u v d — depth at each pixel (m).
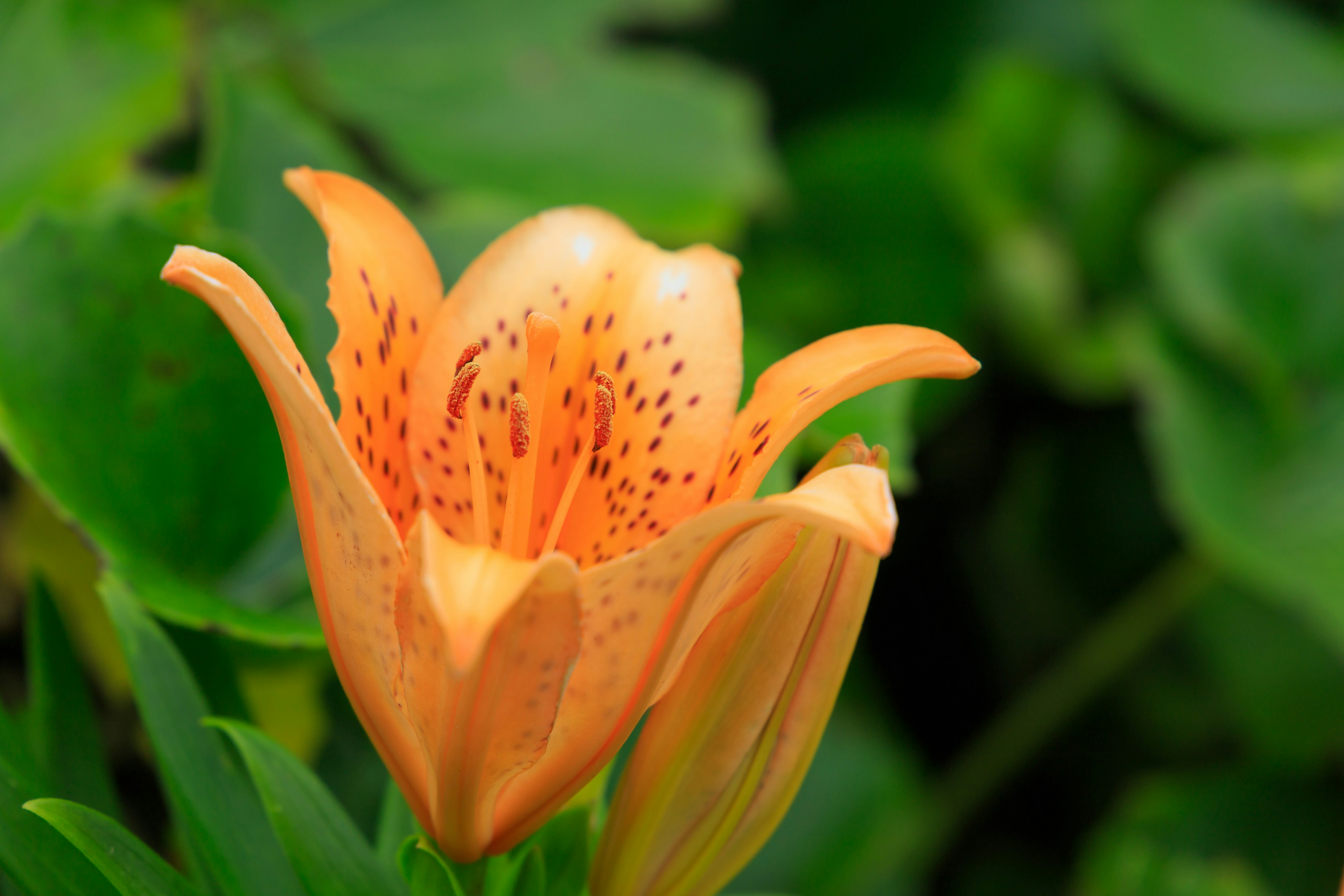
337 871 0.65
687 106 1.04
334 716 0.79
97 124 0.82
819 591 0.63
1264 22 1.38
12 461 0.68
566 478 0.66
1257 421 1.21
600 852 0.65
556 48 1.05
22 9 0.81
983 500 1.35
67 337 0.69
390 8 1.02
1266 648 1.25
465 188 0.97
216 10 0.97
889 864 1.12
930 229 1.34
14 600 0.78
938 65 1.42
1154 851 1.01
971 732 1.32
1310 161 1.31
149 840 0.77
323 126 1.00
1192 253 1.22
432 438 0.65
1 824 0.63
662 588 0.61
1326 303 1.24
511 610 0.60
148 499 0.70
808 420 0.63
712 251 0.66
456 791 0.62
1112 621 1.22
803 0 1.41
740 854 0.65
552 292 0.66
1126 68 1.41
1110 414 1.34
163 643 0.66
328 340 0.75
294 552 0.74
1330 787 1.19
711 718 0.64
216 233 0.72
